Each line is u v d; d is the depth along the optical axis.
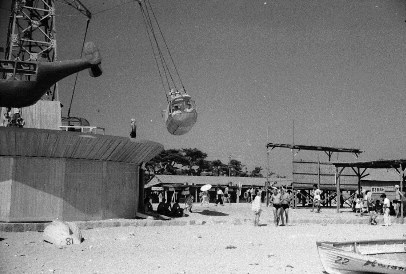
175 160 105.00
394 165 34.69
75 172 23.66
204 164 109.12
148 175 66.19
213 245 17.56
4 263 12.76
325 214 36.53
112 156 24.92
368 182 57.38
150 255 14.84
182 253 15.38
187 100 26.03
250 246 17.42
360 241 12.78
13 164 22.25
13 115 24.91
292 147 46.41
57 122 28.66
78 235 17.62
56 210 22.94
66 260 13.62
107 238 19.09
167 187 61.34
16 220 22.05
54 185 23.02
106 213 24.88
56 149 22.69
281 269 12.73
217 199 49.38
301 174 47.03
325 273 12.26
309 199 51.53
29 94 15.97
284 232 22.89
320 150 47.88
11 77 15.69
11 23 30.00
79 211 23.66
